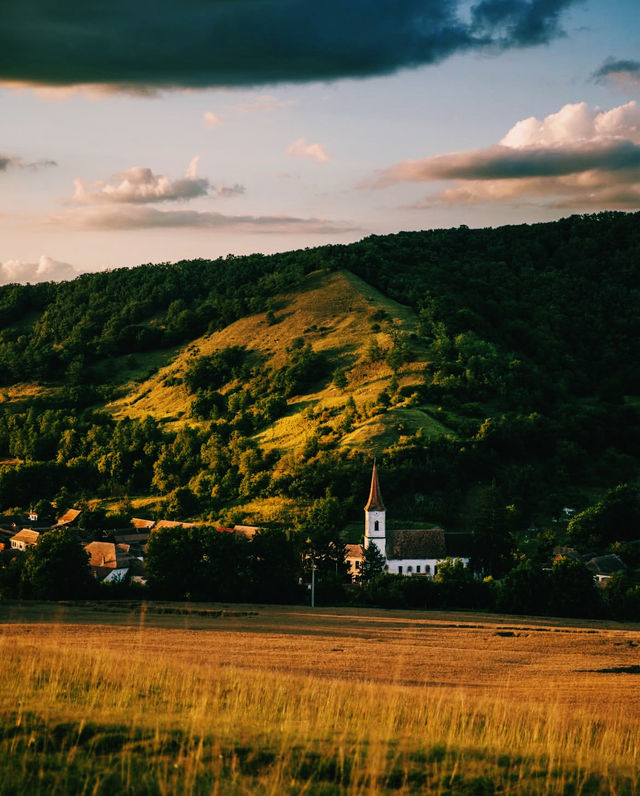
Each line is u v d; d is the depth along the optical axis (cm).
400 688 4294
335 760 2680
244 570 9431
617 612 9150
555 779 2695
